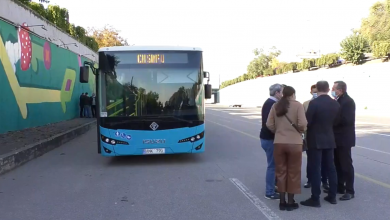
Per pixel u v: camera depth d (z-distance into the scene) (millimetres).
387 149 11469
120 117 8859
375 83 36750
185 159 10102
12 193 6754
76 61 25156
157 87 8992
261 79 71125
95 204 6000
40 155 11070
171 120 8945
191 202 6031
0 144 10812
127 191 6793
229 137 15406
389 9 38031
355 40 46219
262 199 6160
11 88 13758
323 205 5797
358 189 6719
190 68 9133
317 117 5648
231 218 5227
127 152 8867
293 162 5539
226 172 8352
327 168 5906
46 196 6527
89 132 18266
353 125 6098
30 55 15812
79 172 8602
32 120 16141
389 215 5277
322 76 47281
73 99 24312
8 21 13367
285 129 5562
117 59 8984
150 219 5227
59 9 21766
